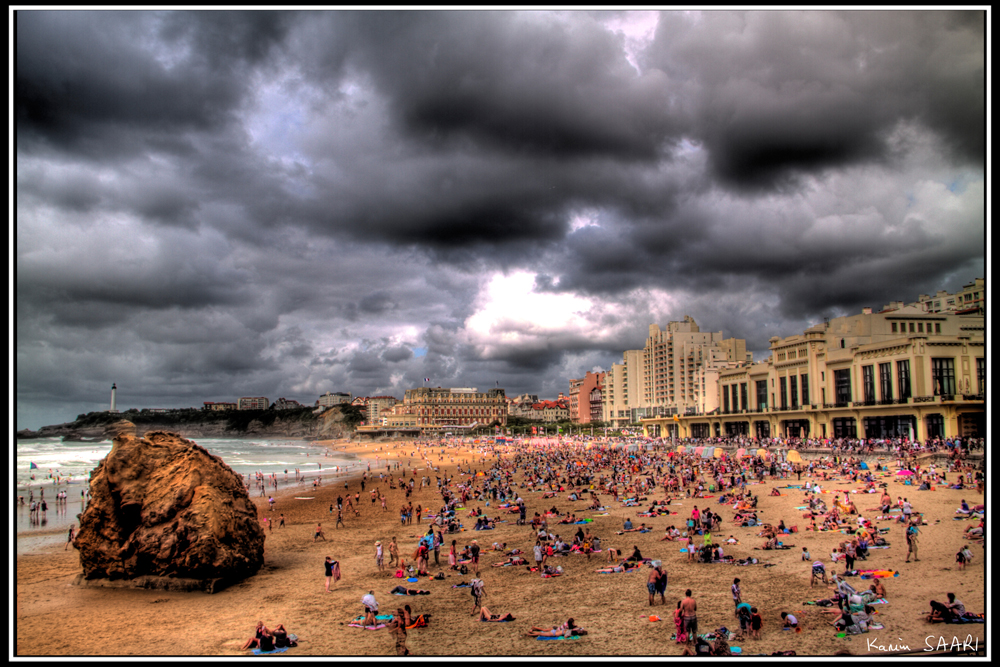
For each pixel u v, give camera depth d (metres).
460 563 29.89
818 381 87.56
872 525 31.27
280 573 30.03
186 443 30.84
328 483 81.62
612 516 42.59
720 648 16.88
